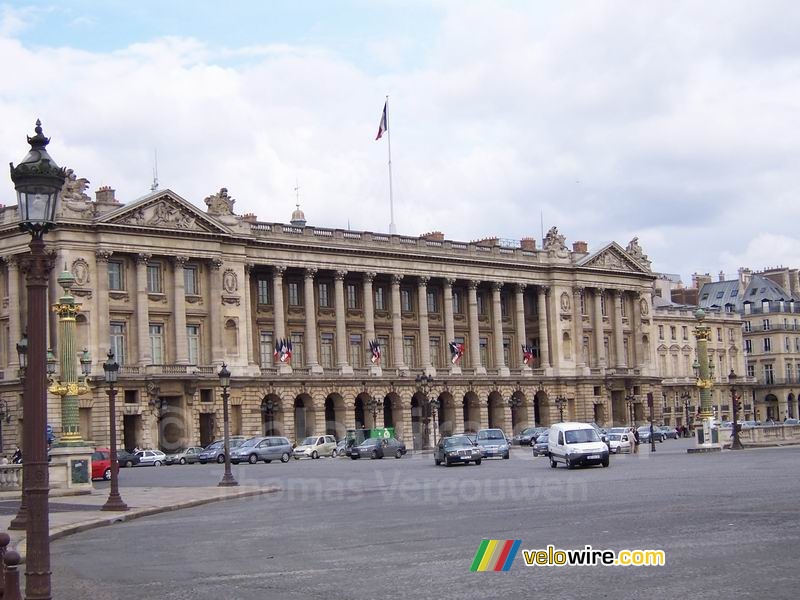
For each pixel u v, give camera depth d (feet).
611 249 551.18
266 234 419.33
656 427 510.17
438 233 497.05
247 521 131.75
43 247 67.31
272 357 426.51
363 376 443.73
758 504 121.19
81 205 361.30
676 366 613.93
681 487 153.17
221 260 399.03
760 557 80.38
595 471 210.79
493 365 504.84
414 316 479.82
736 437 303.27
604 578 75.15
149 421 367.66
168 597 75.66
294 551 97.91
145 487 214.48
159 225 378.32
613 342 552.00
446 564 84.99
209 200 406.00
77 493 186.91
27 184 67.00
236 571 86.79
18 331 360.28
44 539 63.16
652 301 603.26
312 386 424.05
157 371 371.15
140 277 373.61
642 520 108.47
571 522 109.70
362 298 460.96
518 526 108.68
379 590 74.08
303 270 433.48
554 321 524.11
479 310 509.76
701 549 85.76
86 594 79.25
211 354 393.70
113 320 368.48
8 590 60.34
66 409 194.49
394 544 99.30
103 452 267.80
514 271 510.99
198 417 383.65
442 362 488.44
